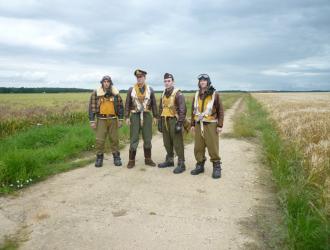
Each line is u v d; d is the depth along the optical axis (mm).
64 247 3730
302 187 4926
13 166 6008
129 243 3828
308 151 7453
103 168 7051
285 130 11297
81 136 9953
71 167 7055
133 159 7094
